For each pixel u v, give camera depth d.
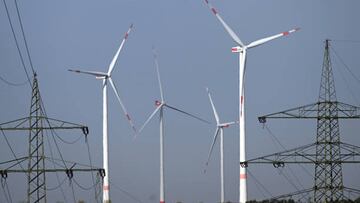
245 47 160.00
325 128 159.25
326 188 157.88
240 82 160.25
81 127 151.62
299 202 159.12
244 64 160.00
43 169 149.62
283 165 157.50
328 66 161.25
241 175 158.00
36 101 150.75
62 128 151.50
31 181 148.88
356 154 158.62
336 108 159.62
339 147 158.88
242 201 157.75
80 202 162.00
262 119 159.00
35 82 151.12
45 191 149.75
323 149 159.00
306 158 158.25
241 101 160.00
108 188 171.62
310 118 159.25
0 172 147.50
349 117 159.25
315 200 158.38
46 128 150.62
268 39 158.25
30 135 150.25
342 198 157.75
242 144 159.12
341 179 158.12
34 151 149.88
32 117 150.38
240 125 159.88
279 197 159.00
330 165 158.25
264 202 158.62
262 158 157.50
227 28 160.00
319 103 159.75
